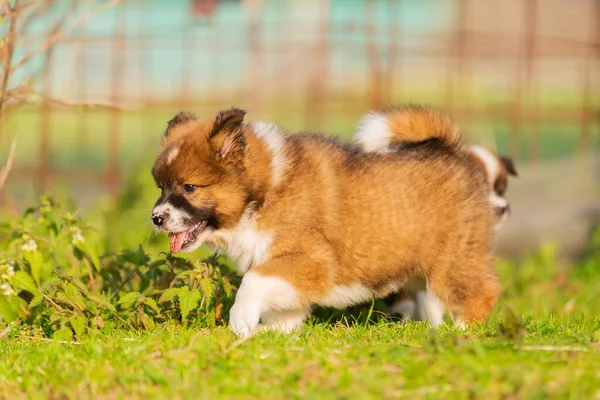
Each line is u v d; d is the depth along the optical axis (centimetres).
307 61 2436
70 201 1402
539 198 1614
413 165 873
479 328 799
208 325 827
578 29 3023
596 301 1238
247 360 654
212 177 802
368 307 923
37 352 717
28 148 1819
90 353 706
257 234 815
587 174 1656
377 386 588
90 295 838
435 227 868
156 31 1828
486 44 1962
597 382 577
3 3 895
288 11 2431
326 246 822
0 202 1461
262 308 798
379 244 847
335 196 827
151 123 2177
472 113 1673
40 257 883
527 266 1417
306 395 576
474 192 899
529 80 1678
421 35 1722
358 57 2197
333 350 679
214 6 1658
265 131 845
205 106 1560
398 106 949
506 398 569
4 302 843
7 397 623
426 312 916
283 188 812
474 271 891
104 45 1616
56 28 1007
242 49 1606
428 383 593
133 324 827
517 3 3275
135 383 627
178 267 857
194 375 631
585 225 1556
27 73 955
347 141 909
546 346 673
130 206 1351
